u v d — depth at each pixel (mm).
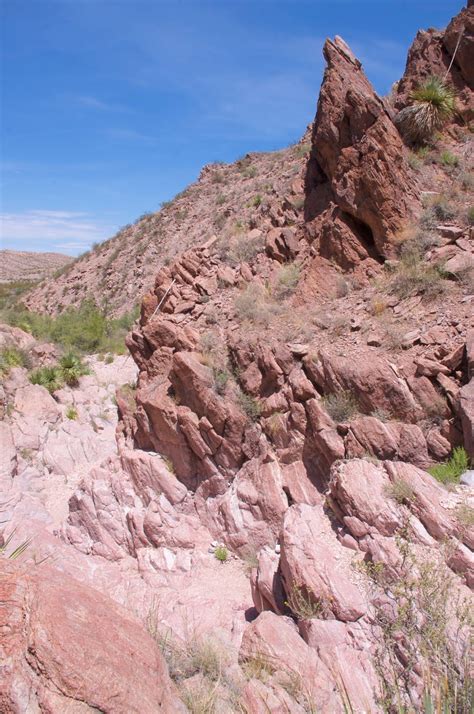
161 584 9391
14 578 3447
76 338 27344
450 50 14000
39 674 2900
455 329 9078
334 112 12070
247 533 9547
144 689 3246
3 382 17000
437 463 8031
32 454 15352
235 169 44562
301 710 4750
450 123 13680
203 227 36281
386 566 6336
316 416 9141
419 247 10977
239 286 13266
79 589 3713
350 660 5492
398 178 11414
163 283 14500
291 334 10891
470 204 11570
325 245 12352
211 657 5598
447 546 6227
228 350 11500
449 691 3854
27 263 109125
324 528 7484
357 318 10492
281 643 5816
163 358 12430
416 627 4586
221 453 10570
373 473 7574
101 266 44938
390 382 8781
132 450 12070
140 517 10727
